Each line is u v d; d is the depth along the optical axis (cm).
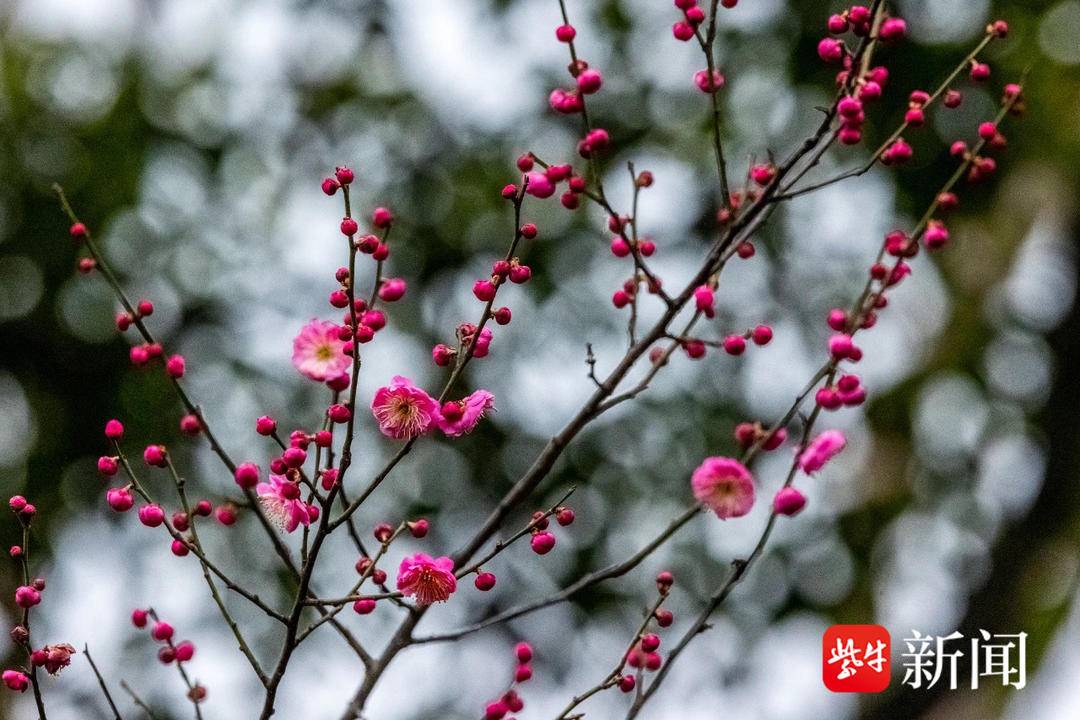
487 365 813
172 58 898
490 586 325
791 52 857
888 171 849
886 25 350
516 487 375
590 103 877
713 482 321
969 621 895
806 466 312
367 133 886
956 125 847
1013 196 988
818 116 848
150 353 356
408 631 375
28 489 800
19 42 897
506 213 855
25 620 324
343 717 364
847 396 311
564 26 354
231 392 805
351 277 314
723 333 842
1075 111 873
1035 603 913
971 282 985
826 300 866
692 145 855
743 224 359
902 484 922
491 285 322
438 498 784
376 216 328
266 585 735
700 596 791
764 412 833
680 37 356
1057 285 990
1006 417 941
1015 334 971
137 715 671
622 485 805
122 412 802
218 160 864
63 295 826
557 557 787
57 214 831
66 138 853
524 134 889
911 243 345
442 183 870
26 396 827
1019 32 859
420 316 825
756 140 851
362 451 770
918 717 872
